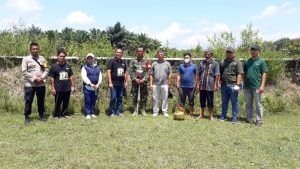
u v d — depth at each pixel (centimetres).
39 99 1032
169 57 1442
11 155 716
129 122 1039
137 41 2572
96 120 1062
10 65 1316
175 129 960
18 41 1392
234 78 1089
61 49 1075
